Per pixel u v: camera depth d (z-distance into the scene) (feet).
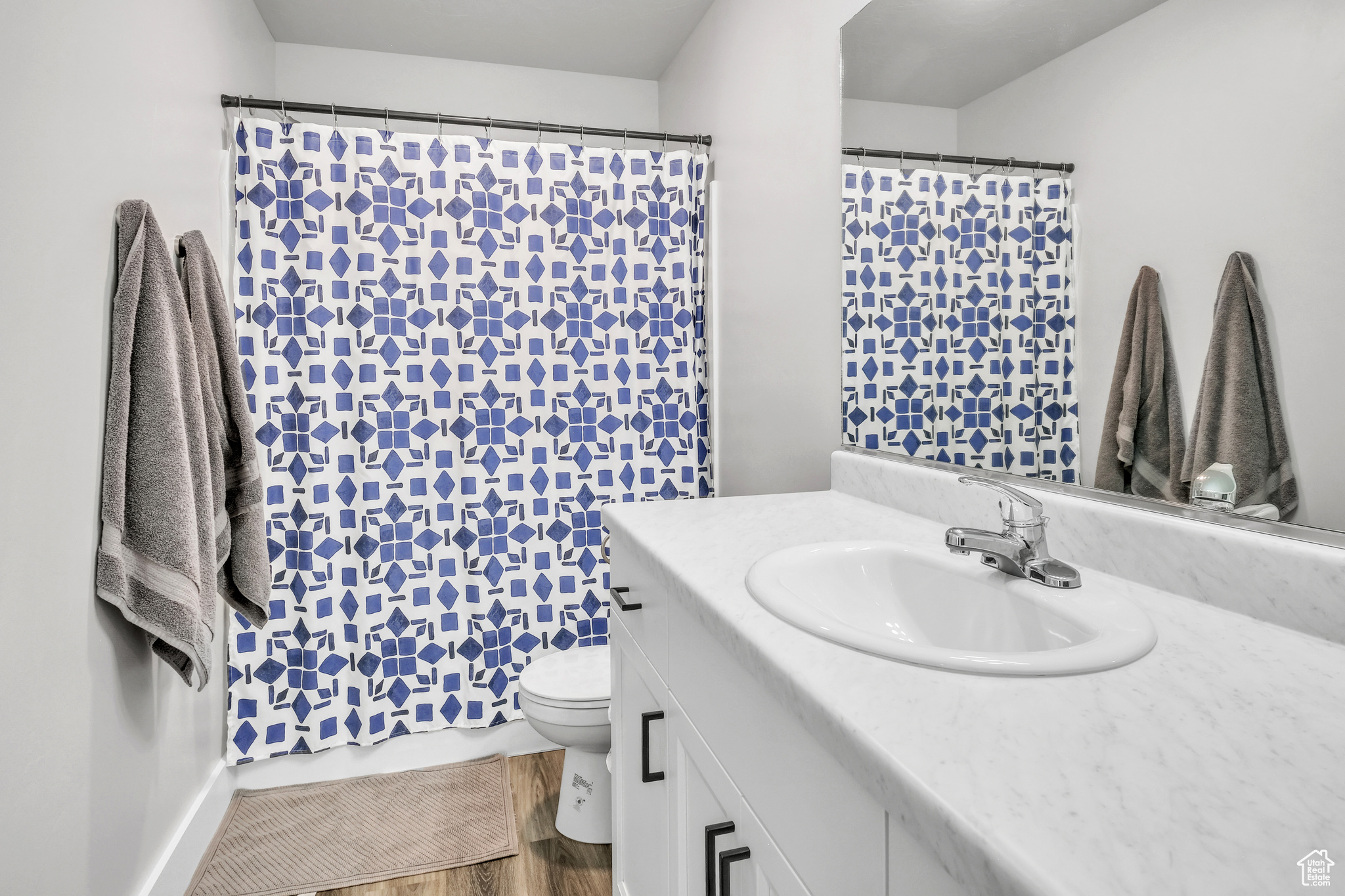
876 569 3.52
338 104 8.52
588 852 5.93
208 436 5.08
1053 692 1.95
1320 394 2.36
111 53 4.32
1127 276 3.10
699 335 7.89
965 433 4.16
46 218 3.63
